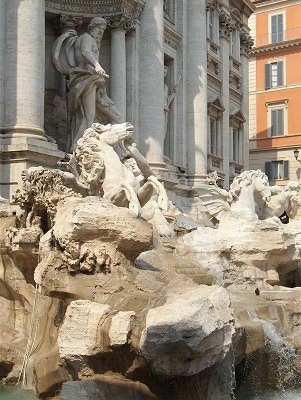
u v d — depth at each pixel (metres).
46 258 11.90
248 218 22.11
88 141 17.16
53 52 23.73
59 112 25.39
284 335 13.38
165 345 8.90
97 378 9.52
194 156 32.69
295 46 52.72
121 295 10.54
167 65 32.31
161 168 27.95
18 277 13.20
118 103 26.62
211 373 10.06
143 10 28.16
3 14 20.39
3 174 20.05
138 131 27.81
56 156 21.05
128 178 17.05
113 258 11.88
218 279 16.31
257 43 54.41
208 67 37.94
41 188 13.46
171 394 9.60
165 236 18.11
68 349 9.78
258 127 54.38
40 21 20.94
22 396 10.74
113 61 26.84
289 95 53.00
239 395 11.85
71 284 11.41
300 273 19.03
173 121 32.03
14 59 20.30
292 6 53.00
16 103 20.20
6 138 20.02
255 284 16.50
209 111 37.41
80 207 11.91
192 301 9.48
